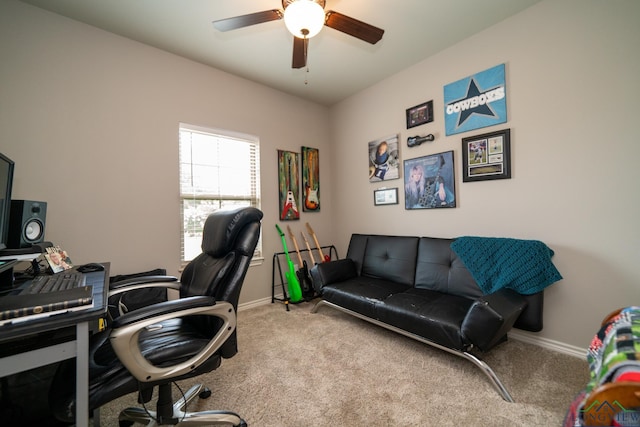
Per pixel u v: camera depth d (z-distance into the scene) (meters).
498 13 1.96
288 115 3.22
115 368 0.91
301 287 2.92
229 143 2.78
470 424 1.21
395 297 1.98
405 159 2.76
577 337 1.74
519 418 1.23
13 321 0.65
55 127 1.84
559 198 1.81
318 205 3.49
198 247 2.55
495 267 1.86
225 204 2.73
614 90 1.60
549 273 1.69
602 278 1.66
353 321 2.42
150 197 2.23
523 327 1.72
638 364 0.59
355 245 2.93
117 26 2.00
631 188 1.56
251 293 2.86
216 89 2.63
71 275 1.20
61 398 0.81
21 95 1.73
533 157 1.92
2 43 1.68
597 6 1.64
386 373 1.61
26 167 1.74
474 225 2.25
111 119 2.05
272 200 3.06
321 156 3.55
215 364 1.06
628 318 0.79
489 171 2.13
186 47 2.28
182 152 2.46
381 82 2.95
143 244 2.19
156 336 1.14
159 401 1.10
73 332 0.75
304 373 1.62
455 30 2.14
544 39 1.85
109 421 1.28
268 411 1.31
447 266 2.16
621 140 1.59
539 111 1.88
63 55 1.87
